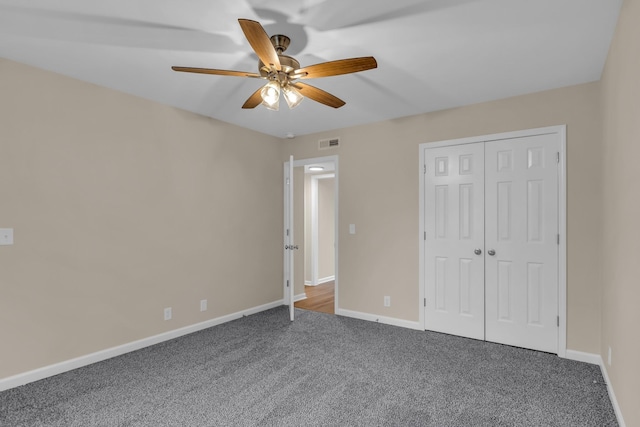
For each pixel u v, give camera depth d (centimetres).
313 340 337
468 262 342
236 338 343
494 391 236
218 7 187
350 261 419
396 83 290
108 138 297
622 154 190
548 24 203
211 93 311
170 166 344
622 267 191
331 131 437
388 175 392
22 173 249
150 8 187
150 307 326
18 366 245
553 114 302
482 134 336
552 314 301
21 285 247
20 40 220
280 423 200
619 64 196
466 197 344
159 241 334
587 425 198
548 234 304
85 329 281
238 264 416
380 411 212
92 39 220
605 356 251
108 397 229
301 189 529
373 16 195
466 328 343
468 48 231
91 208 286
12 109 245
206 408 215
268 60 191
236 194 414
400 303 382
